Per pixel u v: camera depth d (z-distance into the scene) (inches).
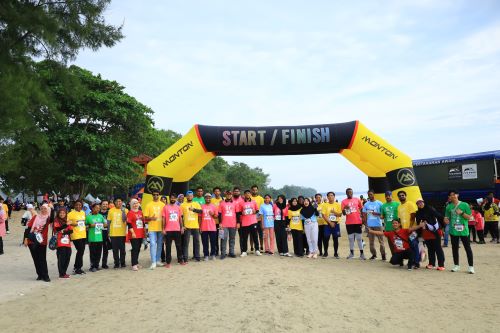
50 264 452.1
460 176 798.5
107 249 418.6
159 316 226.1
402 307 243.6
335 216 449.4
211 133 494.9
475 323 215.5
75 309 248.4
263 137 494.9
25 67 444.8
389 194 394.9
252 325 207.0
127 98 1146.7
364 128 495.2
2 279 356.5
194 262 414.3
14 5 411.8
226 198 450.6
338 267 376.8
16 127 420.5
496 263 403.9
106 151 1092.5
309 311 230.7
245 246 451.5
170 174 496.1
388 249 558.3
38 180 1149.1
